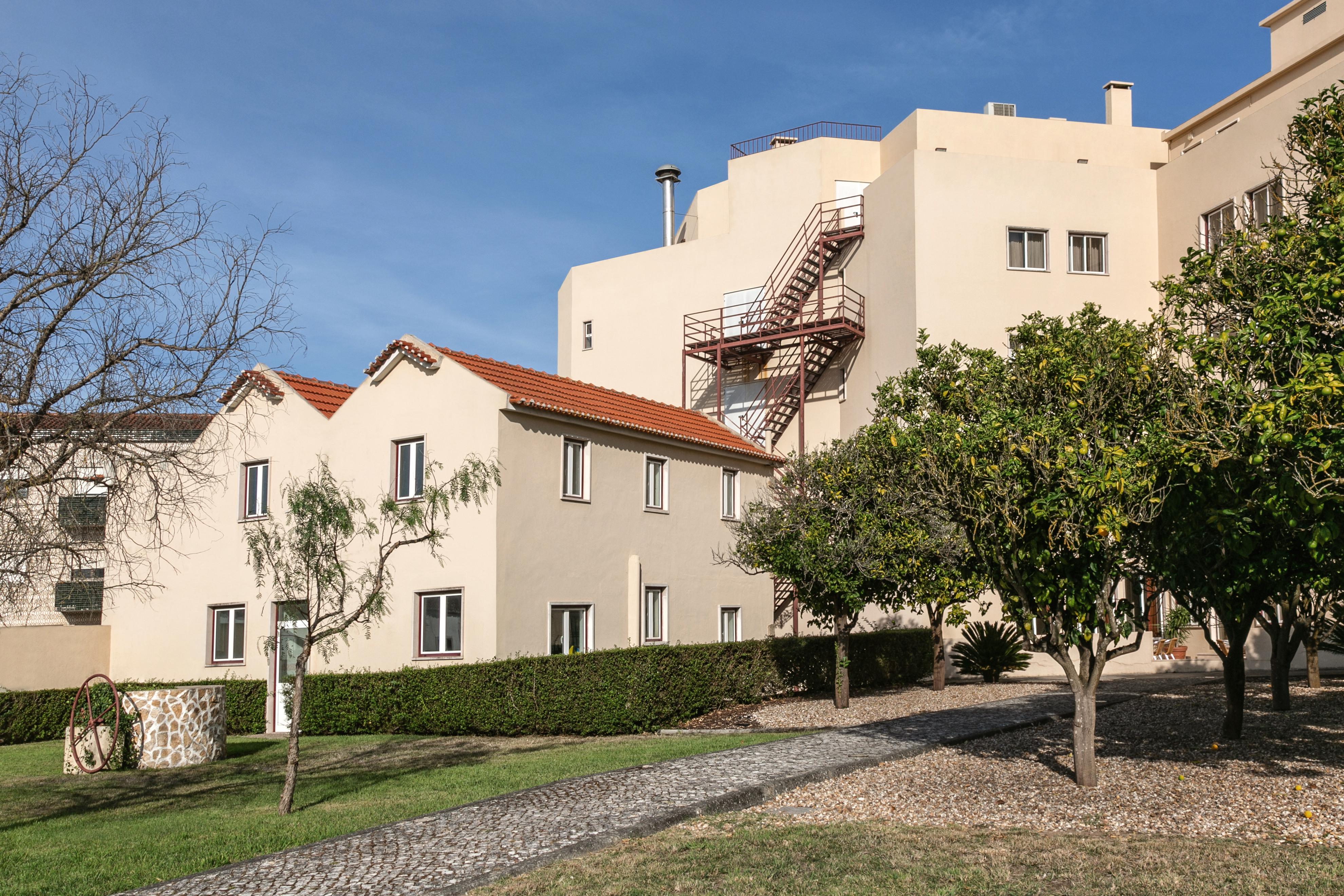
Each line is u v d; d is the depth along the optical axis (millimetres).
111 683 15961
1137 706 16688
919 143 31312
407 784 12914
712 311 34812
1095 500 9289
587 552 20938
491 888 7605
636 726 17344
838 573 18297
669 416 26219
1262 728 13633
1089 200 28797
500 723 17531
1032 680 23250
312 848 9070
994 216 28328
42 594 12305
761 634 26766
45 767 16516
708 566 24859
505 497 18984
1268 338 8844
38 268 10891
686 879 7656
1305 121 10891
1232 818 8984
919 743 13305
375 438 20531
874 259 30594
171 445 13102
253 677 21484
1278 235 10188
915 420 11352
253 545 14906
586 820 9484
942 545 16812
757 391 33969
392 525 18688
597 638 20969
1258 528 10289
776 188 34125
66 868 9219
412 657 19422
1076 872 7547
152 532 13422
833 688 22766
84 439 10797
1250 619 12539
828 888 7344
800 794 10750
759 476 27297
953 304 27828
